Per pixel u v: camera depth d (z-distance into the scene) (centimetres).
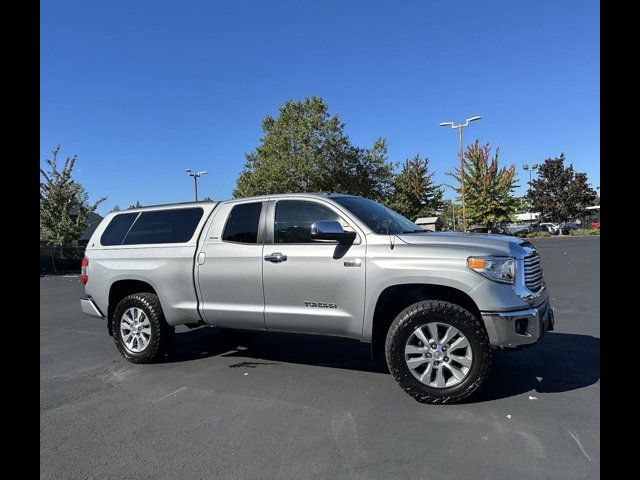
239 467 334
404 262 446
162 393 493
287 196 535
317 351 635
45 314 1085
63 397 490
